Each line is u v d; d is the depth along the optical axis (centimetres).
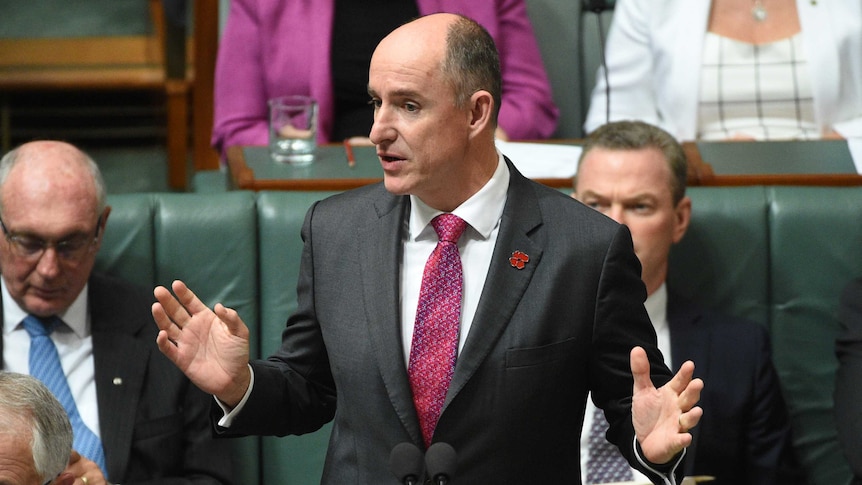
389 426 699
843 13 1368
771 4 1376
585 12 1538
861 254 1120
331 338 721
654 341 727
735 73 1368
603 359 707
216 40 1786
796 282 1125
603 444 1032
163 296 696
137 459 1014
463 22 691
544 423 699
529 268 702
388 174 694
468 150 701
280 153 1223
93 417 1016
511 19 1447
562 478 714
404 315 716
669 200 1050
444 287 711
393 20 1406
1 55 2381
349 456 718
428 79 671
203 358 699
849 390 1014
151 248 1098
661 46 1388
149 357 1037
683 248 1128
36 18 2586
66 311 1027
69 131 2338
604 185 1045
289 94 1400
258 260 1109
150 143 2342
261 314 1108
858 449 985
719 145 1265
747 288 1129
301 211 1107
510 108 1426
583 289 700
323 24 1392
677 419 646
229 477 1046
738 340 1070
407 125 678
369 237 730
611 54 1446
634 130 1063
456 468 662
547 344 694
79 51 2414
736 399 1052
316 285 739
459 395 687
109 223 1092
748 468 1065
